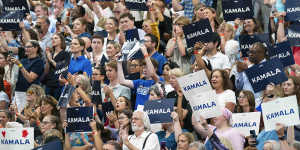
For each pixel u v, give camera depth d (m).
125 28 30.78
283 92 22.89
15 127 23.62
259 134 20.72
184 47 28.41
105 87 25.23
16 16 32.38
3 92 31.05
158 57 28.31
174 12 34.50
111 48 28.45
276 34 28.92
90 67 29.34
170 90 25.56
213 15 29.86
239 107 23.16
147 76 26.88
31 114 26.86
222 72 23.19
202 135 20.75
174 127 21.84
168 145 22.55
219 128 20.23
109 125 25.38
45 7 36.75
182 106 23.78
